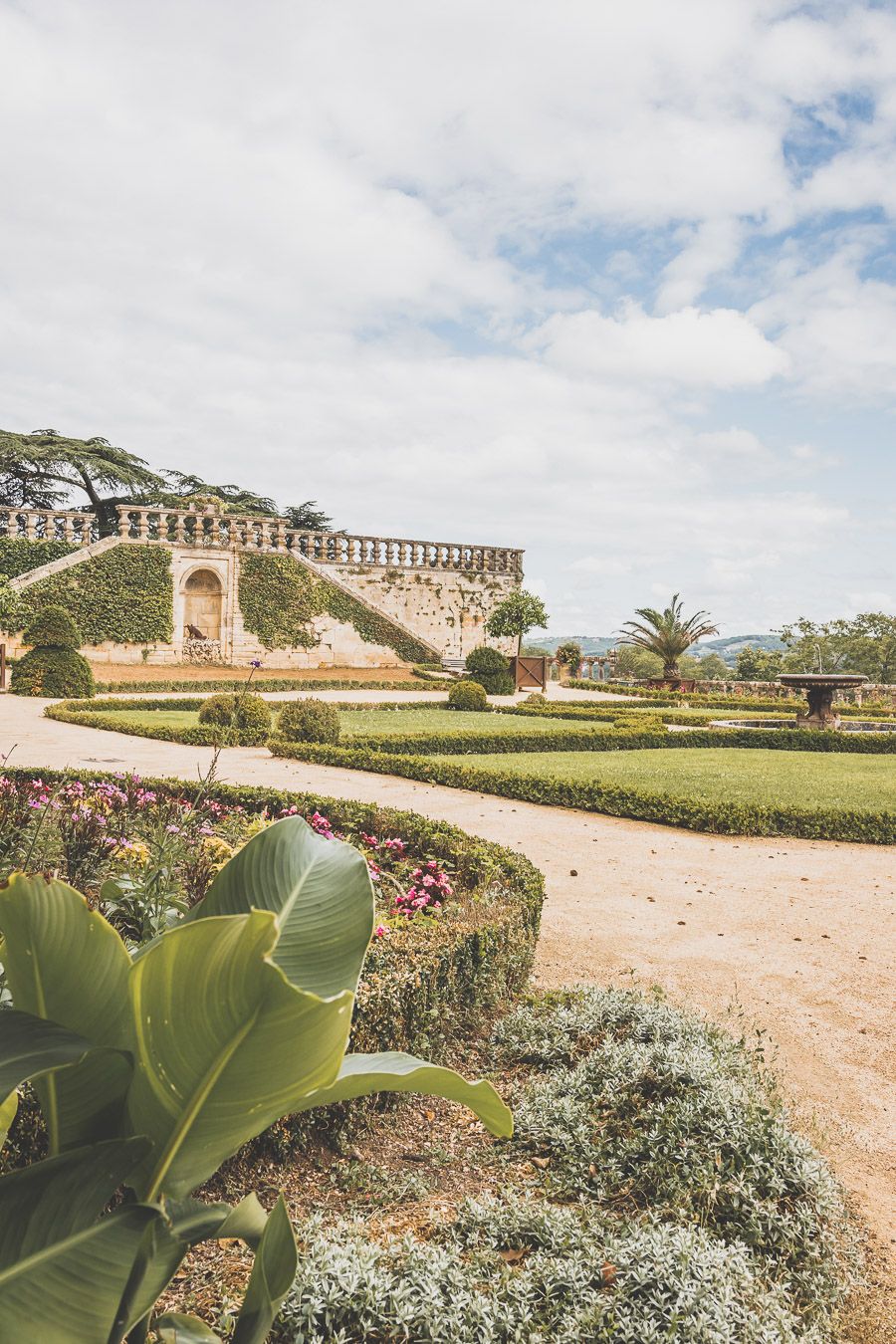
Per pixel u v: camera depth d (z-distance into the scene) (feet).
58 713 67.15
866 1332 9.25
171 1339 5.31
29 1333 4.18
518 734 60.13
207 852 19.85
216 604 131.75
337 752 47.91
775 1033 17.02
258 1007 4.37
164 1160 4.84
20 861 16.05
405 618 155.53
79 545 129.18
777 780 47.16
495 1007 16.70
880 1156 13.01
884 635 224.74
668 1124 11.35
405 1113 13.17
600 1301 8.13
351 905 5.60
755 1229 9.93
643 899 25.54
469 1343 7.60
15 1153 9.06
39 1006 5.06
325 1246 8.39
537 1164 11.71
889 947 22.09
